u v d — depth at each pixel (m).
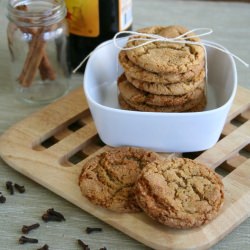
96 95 0.75
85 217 0.66
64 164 0.71
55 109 0.76
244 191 0.66
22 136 0.72
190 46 0.70
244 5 0.96
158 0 0.97
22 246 0.63
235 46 0.87
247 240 0.64
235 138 0.72
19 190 0.68
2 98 0.79
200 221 0.62
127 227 0.63
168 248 0.62
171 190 0.63
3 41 0.88
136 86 0.70
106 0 0.78
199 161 0.69
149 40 0.70
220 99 0.74
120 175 0.66
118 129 0.69
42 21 0.75
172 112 0.70
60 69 0.80
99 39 0.81
